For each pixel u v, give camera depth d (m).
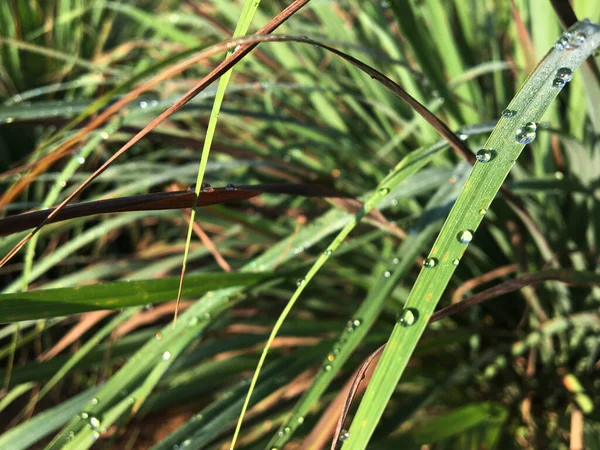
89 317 0.37
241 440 0.40
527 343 0.40
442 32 0.44
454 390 0.45
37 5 0.63
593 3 0.36
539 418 0.44
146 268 0.41
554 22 0.38
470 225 0.21
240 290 0.31
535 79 0.22
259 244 0.46
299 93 0.56
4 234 0.21
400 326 0.20
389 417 0.36
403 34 0.36
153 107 0.37
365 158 0.48
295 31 0.55
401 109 0.51
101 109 0.37
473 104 0.47
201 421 0.31
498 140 0.21
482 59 0.52
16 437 0.30
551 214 0.44
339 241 0.24
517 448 0.42
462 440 0.37
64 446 0.27
